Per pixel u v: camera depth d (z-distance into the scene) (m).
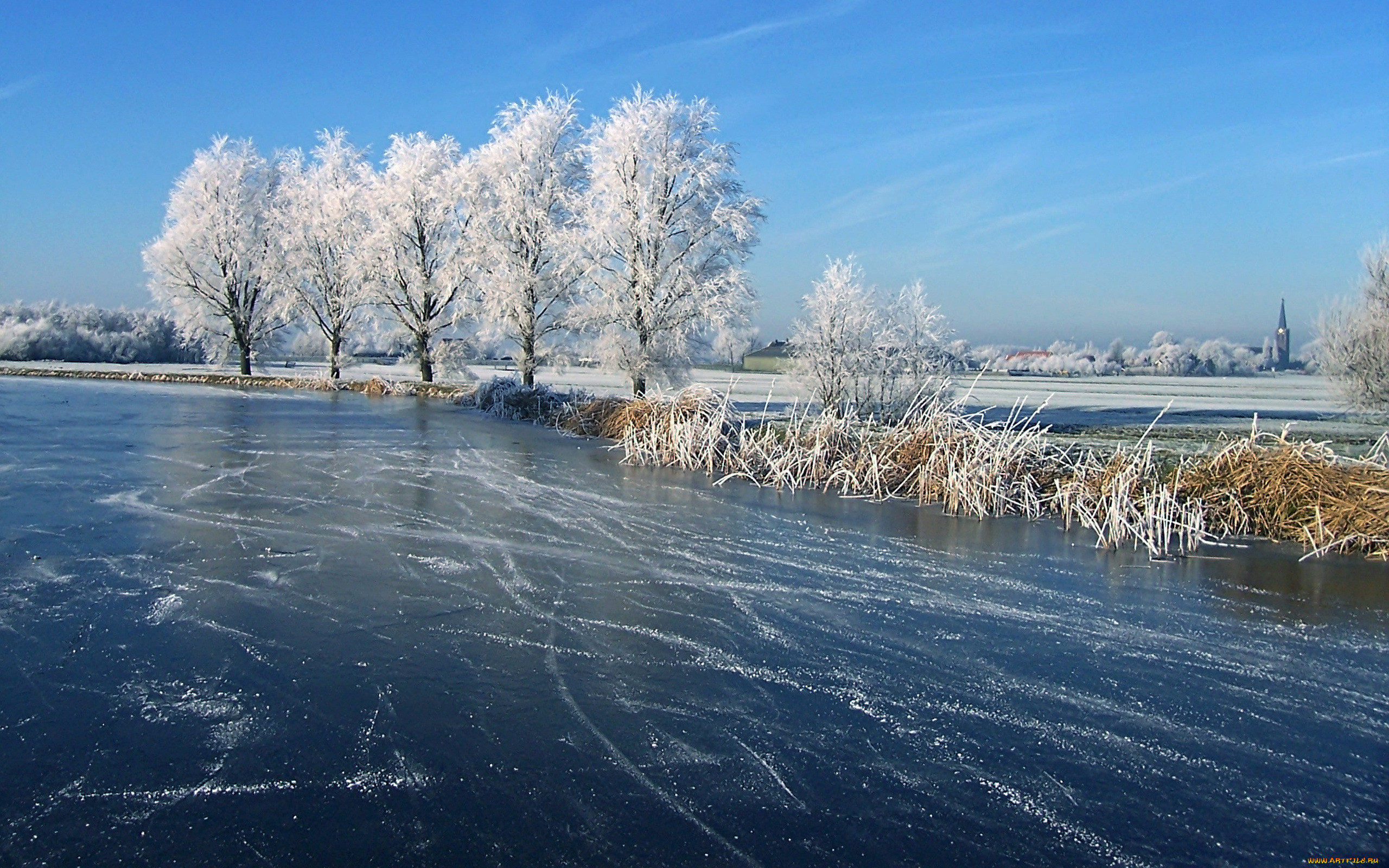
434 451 16.55
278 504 11.00
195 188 40.22
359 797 4.08
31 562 8.09
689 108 28.33
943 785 4.31
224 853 3.64
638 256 27.98
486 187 33.16
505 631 6.40
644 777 4.32
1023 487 11.48
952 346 23.55
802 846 3.76
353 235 38.25
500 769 4.37
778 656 6.02
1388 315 21.23
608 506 11.35
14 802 4.02
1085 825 3.97
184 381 39.75
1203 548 9.43
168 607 6.80
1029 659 6.07
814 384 23.72
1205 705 5.31
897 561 8.78
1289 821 4.04
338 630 6.35
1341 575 8.36
